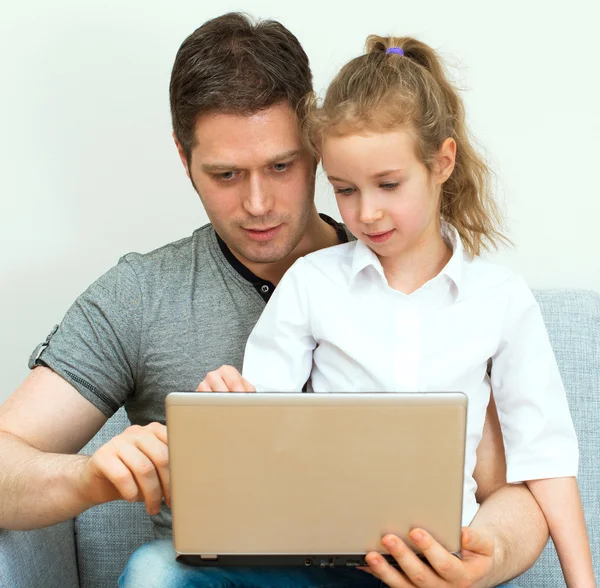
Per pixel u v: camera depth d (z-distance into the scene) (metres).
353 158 1.11
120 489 1.02
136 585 1.07
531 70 1.59
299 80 1.20
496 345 1.23
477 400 1.22
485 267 1.26
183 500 0.95
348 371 1.21
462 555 1.01
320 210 1.63
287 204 1.21
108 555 1.45
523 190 1.63
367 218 1.12
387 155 1.10
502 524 1.14
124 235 1.65
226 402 0.93
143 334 1.29
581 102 1.59
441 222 1.29
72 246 1.65
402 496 0.95
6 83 1.59
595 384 1.43
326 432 0.93
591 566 1.18
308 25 1.59
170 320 1.29
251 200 1.18
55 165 1.62
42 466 1.12
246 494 0.95
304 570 1.09
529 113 1.60
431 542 0.94
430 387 1.20
